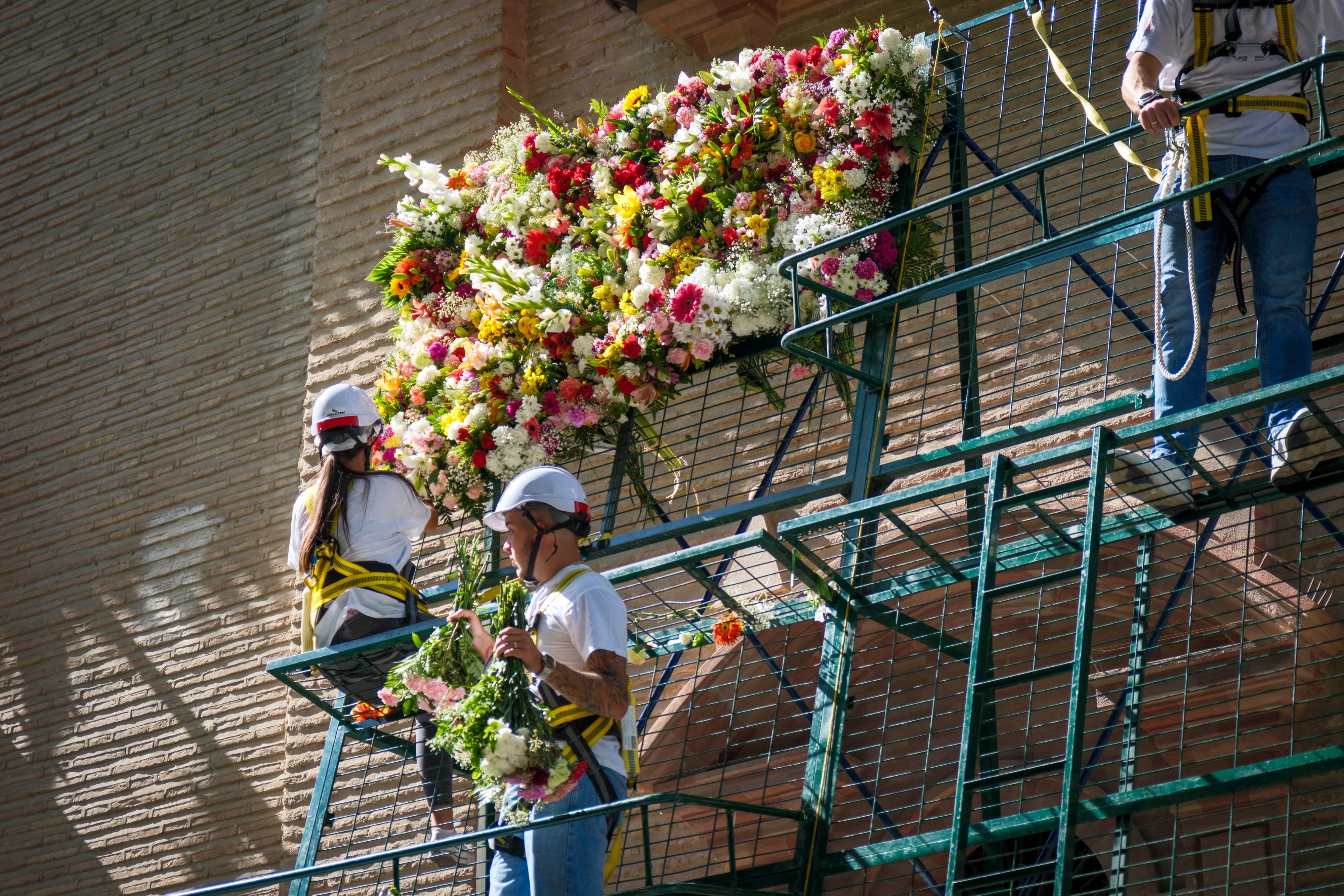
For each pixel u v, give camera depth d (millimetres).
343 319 13359
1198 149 5742
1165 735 9117
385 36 14180
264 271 14672
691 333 7789
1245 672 8703
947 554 7309
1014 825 5566
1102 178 10117
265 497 13656
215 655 13266
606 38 13141
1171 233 5918
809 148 7875
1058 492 5574
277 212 14820
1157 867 8992
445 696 5859
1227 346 9242
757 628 7820
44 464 15406
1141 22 6004
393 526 7578
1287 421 5543
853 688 10273
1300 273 5672
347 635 7312
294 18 15609
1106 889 5391
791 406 10805
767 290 7652
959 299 7875
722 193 8062
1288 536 8664
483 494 8445
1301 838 8312
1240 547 8828
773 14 12156
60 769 13695
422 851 5816
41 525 15117
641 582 7906
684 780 10195
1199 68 5941
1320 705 8383
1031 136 10516
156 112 16250
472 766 5371
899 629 6969
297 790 11711
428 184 9516
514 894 5566
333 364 13242
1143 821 9086
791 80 8125
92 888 12906
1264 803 6930
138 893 12609
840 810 10125
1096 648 9492
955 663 10000
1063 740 9445
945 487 5887
